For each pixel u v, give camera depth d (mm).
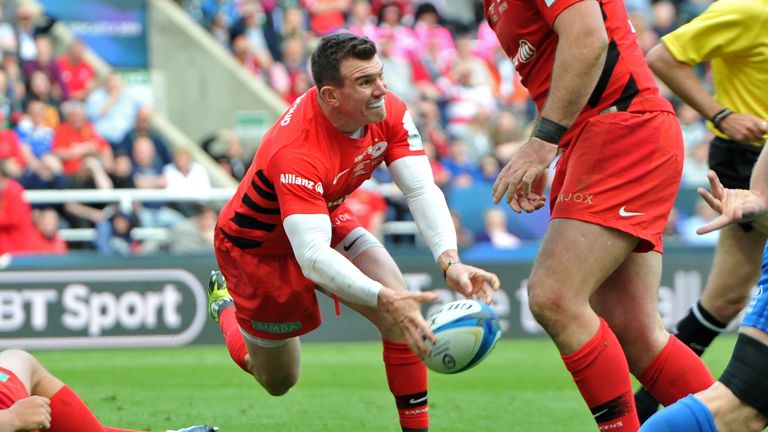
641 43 54375
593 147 16328
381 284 16641
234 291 18969
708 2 60312
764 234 21641
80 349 38500
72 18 56219
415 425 18375
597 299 17453
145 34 56812
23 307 38219
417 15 58562
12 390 15375
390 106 17000
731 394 13969
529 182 15906
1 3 48562
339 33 16062
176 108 56594
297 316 18719
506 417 24266
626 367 16297
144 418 23828
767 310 13859
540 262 16422
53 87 49031
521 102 56625
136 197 42469
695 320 22531
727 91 21484
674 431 13883
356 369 33000
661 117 16578
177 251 41531
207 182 45969
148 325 38969
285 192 16094
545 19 16156
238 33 57688
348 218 18797
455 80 56000
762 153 15773
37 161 44250
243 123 56500
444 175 46812
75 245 42969
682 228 46500
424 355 15000
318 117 16375
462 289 16078
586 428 22844
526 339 41094
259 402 26312
